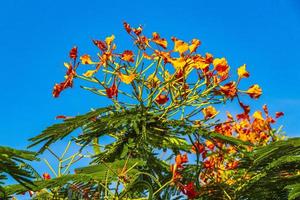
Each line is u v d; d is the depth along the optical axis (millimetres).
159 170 5309
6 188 4527
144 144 5180
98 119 5082
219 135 5426
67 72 5312
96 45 5352
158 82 5477
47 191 5078
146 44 5457
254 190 6129
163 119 5336
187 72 5453
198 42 5395
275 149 5387
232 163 6801
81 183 4793
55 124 4824
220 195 6270
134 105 5293
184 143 5426
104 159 5207
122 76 5199
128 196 4863
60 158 5148
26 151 3170
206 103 5430
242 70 5461
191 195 4914
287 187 5078
